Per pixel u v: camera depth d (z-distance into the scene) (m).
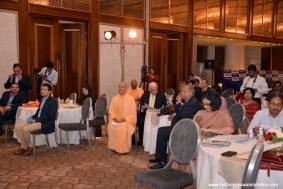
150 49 10.54
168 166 3.18
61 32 9.18
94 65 9.24
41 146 6.15
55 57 8.70
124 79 9.87
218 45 15.81
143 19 10.20
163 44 10.92
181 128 3.02
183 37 11.45
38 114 5.66
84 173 4.58
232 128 3.51
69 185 4.09
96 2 9.15
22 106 6.43
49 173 4.56
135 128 6.31
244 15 13.12
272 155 2.38
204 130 3.45
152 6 10.37
